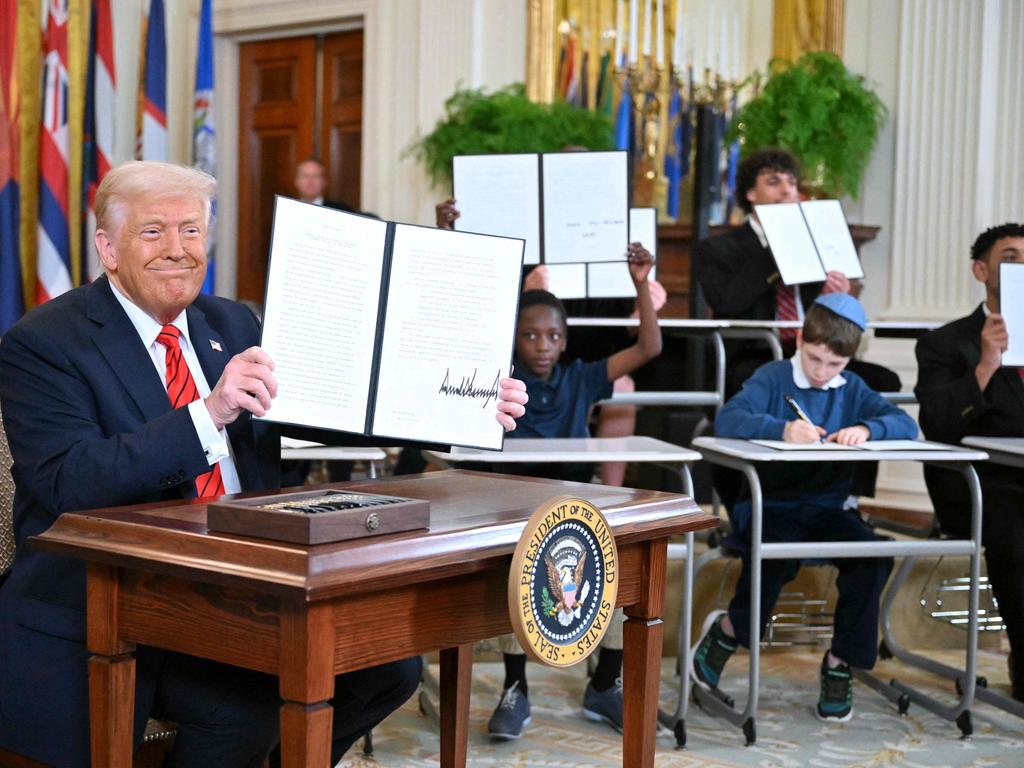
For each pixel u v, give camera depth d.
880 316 5.48
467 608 1.52
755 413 3.07
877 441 2.95
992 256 3.34
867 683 3.22
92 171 6.09
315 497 1.54
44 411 1.73
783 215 4.12
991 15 5.18
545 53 6.03
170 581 1.44
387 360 1.76
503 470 3.07
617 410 4.05
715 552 3.06
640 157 6.30
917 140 5.37
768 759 2.68
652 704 1.81
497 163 3.80
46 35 5.95
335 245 1.73
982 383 3.18
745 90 6.54
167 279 1.79
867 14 5.61
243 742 1.67
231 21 7.06
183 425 1.64
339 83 6.95
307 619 1.29
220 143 7.28
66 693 1.65
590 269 4.25
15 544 1.87
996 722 3.00
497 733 2.73
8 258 5.58
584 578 1.54
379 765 2.58
